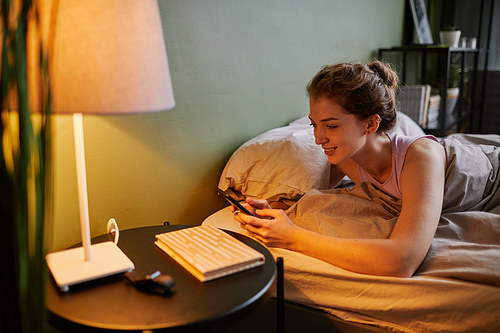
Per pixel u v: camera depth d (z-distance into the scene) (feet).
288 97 6.26
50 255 2.66
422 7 10.39
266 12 5.53
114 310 2.16
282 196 4.46
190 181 4.65
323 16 6.83
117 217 3.88
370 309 3.01
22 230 1.67
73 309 2.17
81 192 2.51
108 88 2.06
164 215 4.38
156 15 2.31
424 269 3.12
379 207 3.72
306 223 3.76
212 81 4.78
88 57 2.01
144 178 4.09
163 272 2.60
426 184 3.26
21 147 1.63
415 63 11.04
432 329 2.85
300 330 3.41
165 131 4.26
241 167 4.71
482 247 3.14
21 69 1.58
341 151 3.47
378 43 9.00
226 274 2.53
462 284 2.80
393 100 3.69
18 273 1.67
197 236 3.05
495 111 12.39
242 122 5.35
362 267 3.01
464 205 3.92
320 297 3.22
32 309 1.73
